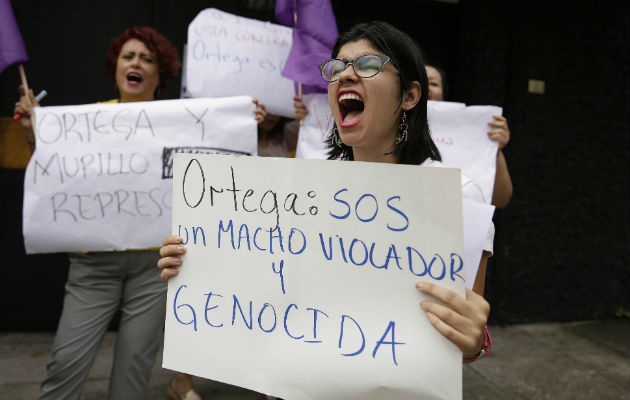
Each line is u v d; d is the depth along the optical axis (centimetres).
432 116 227
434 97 248
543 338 374
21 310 349
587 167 401
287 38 256
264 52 250
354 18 379
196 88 240
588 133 398
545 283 402
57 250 202
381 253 100
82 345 196
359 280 102
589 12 387
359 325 101
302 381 104
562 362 334
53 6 333
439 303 97
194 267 114
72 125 208
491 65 372
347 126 114
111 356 319
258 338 108
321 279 104
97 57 342
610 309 418
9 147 333
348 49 116
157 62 234
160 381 292
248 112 217
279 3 225
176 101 215
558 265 403
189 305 114
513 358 338
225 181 112
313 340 104
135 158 207
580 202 402
